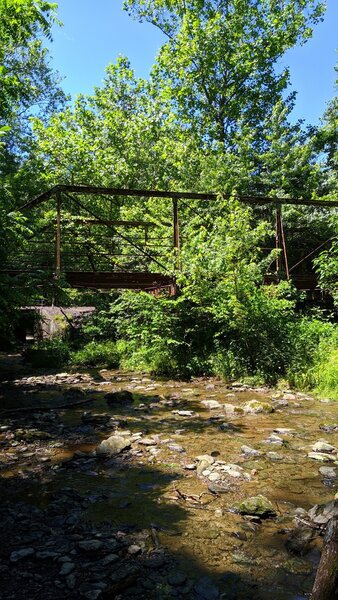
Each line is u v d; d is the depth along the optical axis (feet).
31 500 14.33
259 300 37.40
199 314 40.78
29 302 37.27
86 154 84.07
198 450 19.02
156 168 84.12
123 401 29.12
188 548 11.37
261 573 10.32
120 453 18.66
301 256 63.26
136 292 46.70
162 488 15.15
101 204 82.02
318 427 22.49
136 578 10.06
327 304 52.08
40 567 10.48
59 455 18.79
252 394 31.22
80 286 46.42
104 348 50.78
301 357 35.60
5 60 71.56
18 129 92.63
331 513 12.51
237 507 13.50
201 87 99.35
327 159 82.94
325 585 6.49
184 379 38.11
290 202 48.91
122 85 95.45
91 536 11.93
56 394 32.32
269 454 18.28
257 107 99.86
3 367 46.96
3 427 22.82
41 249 61.52
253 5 94.89
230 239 38.52
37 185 75.72
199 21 92.32
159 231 60.85
